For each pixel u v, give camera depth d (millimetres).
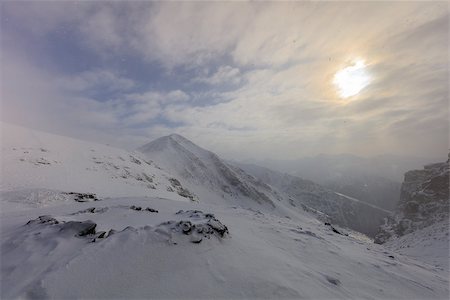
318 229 17641
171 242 7289
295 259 8664
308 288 6352
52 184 36125
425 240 44344
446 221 54750
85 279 5488
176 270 6234
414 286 8609
